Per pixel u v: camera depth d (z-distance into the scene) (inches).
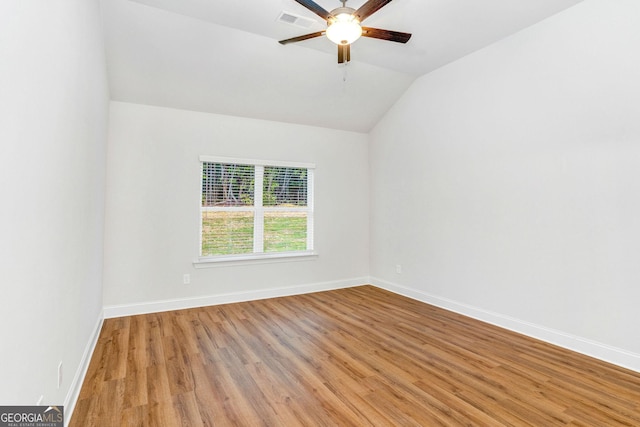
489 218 136.7
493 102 134.7
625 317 98.0
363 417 74.4
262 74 148.6
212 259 163.2
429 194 165.8
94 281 109.4
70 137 69.0
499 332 126.5
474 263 142.9
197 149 160.1
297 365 99.3
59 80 60.1
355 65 153.6
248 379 90.9
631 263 96.9
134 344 113.5
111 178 142.5
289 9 112.0
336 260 199.3
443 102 157.3
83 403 78.7
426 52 142.8
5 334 40.0
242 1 107.5
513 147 127.6
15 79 41.5
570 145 110.5
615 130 100.2
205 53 132.8
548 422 72.6
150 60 130.7
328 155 197.2
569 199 110.9
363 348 112.0
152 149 150.6
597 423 72.2
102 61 115.0
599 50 103.5
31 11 46.5
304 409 77.3
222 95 155.0
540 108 118.7
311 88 163.2
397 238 187.2
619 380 90.4
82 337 88.4
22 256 44.9
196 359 102.7
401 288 183.6
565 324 112.0
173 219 154.6
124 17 113.1
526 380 90.7
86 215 89.3
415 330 128.9
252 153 173.6
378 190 202.2
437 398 82.0
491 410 77.0
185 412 75.8
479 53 140.2
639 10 95.3
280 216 184.2
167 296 153.4
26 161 45.8
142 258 148.1
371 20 118.0
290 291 183.6
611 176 101.0
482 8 110.9
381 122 198.8
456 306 151.2
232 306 160.7
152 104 150.4
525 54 123.4
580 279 108.1
